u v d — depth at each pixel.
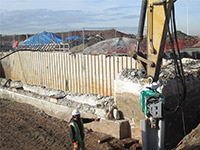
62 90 14.52
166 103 7.89
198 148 5.38
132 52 5.69
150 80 5.34
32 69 17.03
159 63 5.37
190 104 8.95
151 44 5.34
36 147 9.00
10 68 19.80
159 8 5.14
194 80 9.02
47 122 11.95
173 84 8.20
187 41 17.77
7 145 9.28
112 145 8.59
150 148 5.37
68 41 19.77
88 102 11.94
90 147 8.65
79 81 13.27
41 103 14.15
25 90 17.05
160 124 5.16
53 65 15.05
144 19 5.36
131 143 8.71
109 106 10.52
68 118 12.04
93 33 27.17
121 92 9.41
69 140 9.57
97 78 12.09
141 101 5.34
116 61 11.02
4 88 18.38
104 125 9.74
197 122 9.17
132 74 9.41
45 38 21.67
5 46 29.42
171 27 5.05
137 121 8.83
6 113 13.76
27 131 10.67
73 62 13.51
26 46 19.64
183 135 8.55
